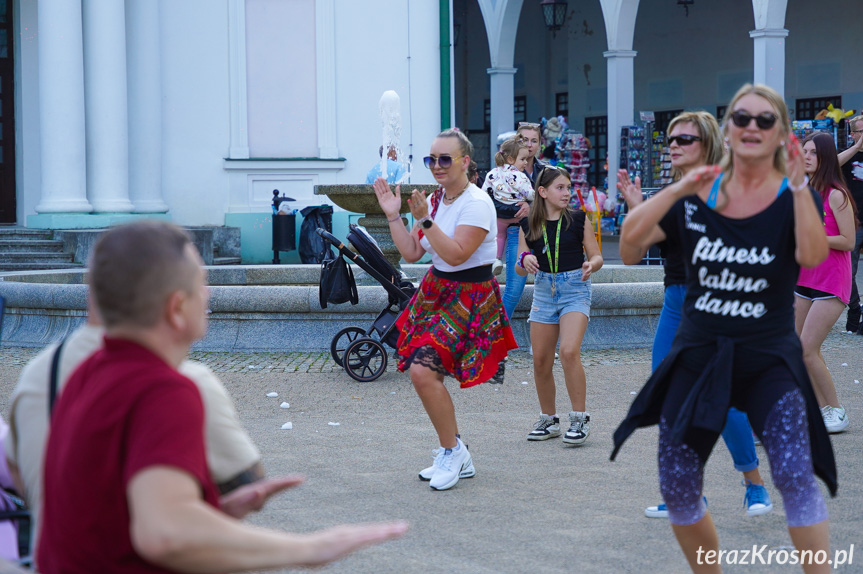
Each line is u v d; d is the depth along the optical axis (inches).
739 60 1104.2
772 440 120.0
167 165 715.4
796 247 119.3
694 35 1149.7
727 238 121.1
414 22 733.9
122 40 684.1
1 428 103.6
